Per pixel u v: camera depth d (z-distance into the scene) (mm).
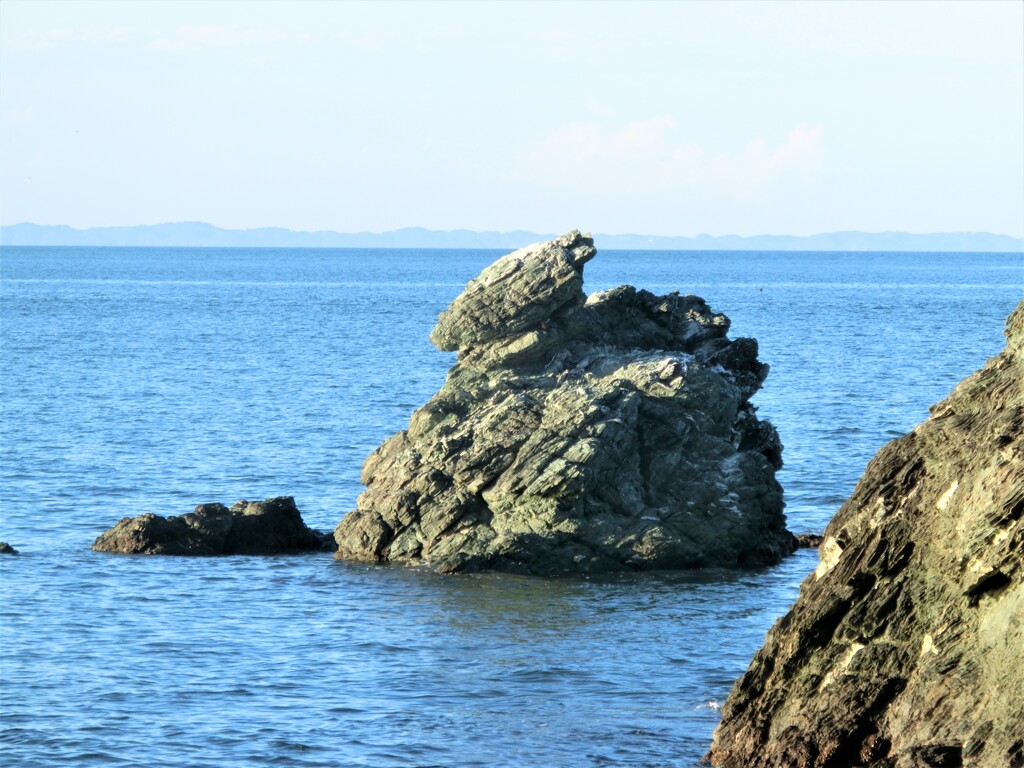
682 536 83062
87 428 138750
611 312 96062
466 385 92750
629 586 78062
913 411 154750
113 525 94125
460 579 79250
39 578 78188
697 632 68750
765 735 48719
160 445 128625
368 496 86812
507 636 67812
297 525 90000
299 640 67062
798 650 47750
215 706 57500
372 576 80000
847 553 47312
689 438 86688
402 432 90688
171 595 75312
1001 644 42031
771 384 179750
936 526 45438
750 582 79500
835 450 126000
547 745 53031
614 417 84875
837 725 45531
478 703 58031
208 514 89312
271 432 138125
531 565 81125
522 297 92062
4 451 123125
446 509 83562
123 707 57219
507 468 83500
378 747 52969
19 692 58688
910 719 44062
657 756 51688
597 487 83188
